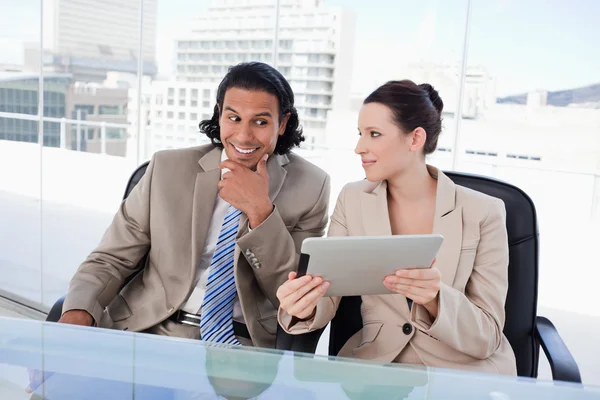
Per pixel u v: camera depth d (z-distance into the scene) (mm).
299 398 789
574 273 5219
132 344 944
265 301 1549
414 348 1313
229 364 884
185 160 1584
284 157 1641
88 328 1007
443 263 1347
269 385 824
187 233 1526
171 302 1505
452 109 16047
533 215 1454
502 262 1363
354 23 17219
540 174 10453
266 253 1433
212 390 804
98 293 1479
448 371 899
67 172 6312
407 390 829
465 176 1522
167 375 843
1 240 3840
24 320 1033
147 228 1556
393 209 1434
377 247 1096
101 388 802
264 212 1434
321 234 1609
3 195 4098
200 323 1490
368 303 1395
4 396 774
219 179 1562
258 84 1475
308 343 1319
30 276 3482
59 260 3764
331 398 793
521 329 1438
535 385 866
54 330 991
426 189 1413
